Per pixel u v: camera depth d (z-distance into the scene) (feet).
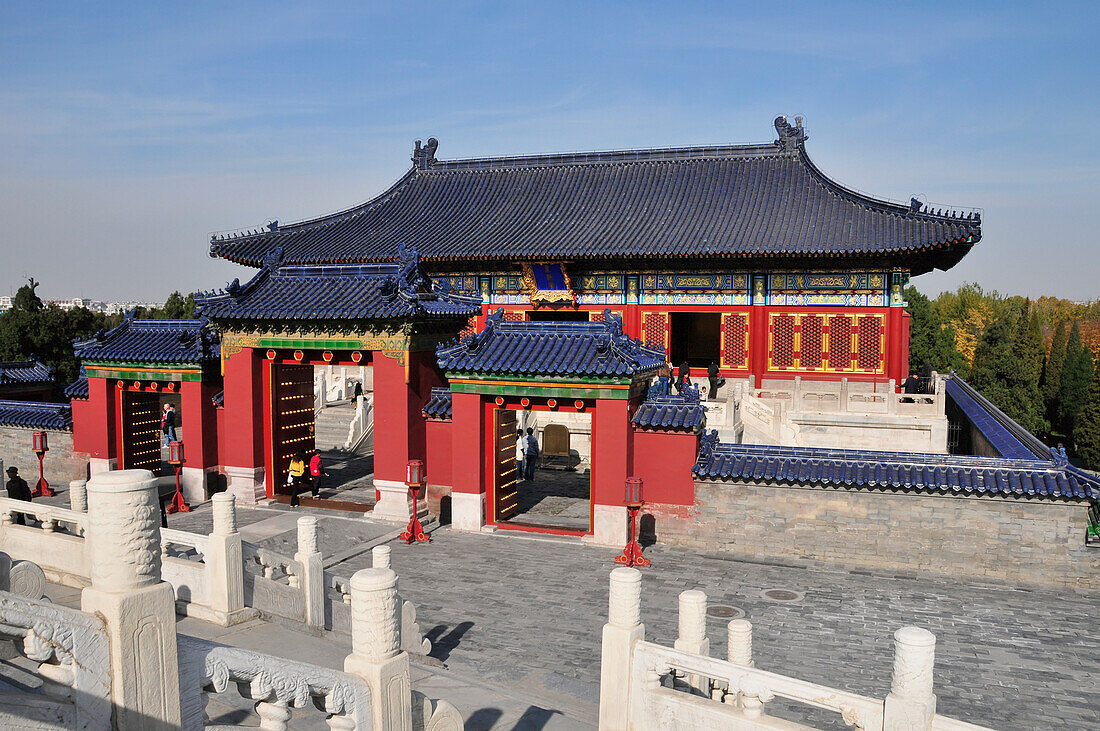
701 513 82.99
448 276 159.63
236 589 50.14
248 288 100.01
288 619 53.11
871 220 138.31
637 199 161.27
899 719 27.45
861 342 139.85
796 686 30.14
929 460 77.20
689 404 85.35
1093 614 65.87
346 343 94.84
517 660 55.11
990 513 74.23
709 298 147.23
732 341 146.51
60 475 120.67
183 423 105.29
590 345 86.74
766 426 122.83
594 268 151.94
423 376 96.84
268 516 94.68
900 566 77.10
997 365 296.10
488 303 157.99
